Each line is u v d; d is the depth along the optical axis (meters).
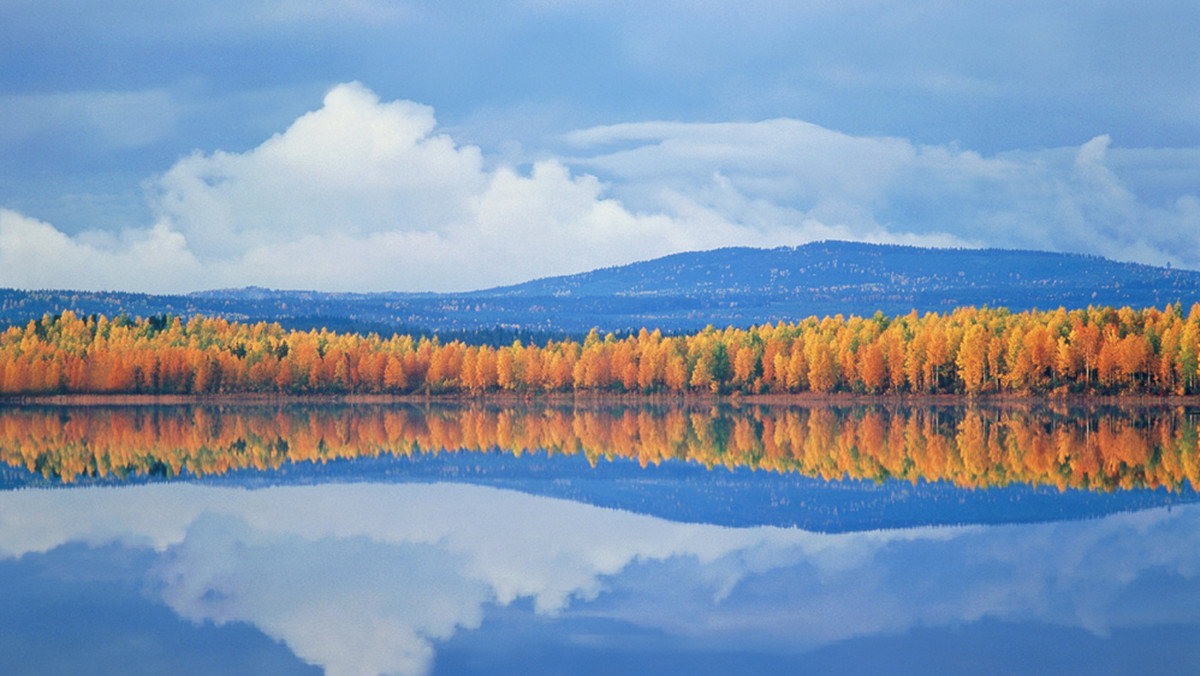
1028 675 36.84
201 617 44.81
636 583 50.09
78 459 105.31
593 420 163.88
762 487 80.81
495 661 39.00
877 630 42.09
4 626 43.50
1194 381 170.75
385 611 45.59
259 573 52.56
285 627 43.31
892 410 171.62
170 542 60.50
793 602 46.44
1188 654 38.78
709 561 54.72
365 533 63.06
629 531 63.19
